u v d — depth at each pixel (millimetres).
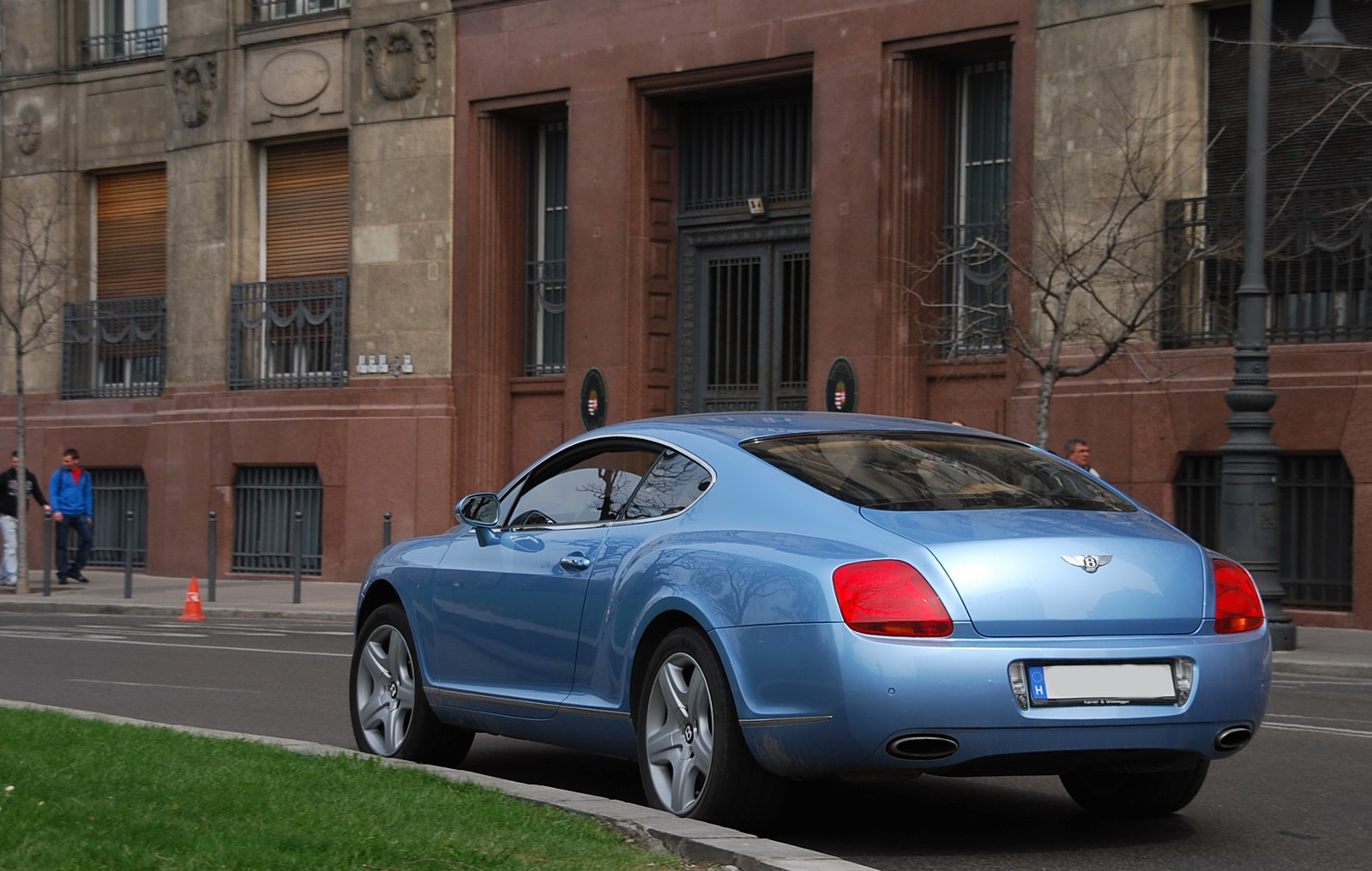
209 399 27625
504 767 9039
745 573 6512
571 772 8867
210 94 27828
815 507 6625
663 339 23984
